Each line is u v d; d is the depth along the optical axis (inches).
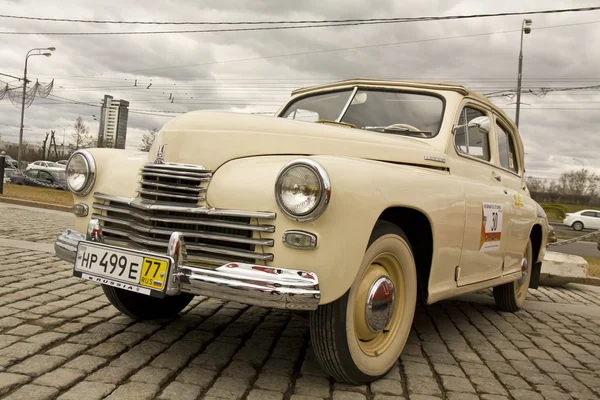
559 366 142.3
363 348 116.8
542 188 2234.3
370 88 167.8
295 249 99.4
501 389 120.7
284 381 113.7
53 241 288.2
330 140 118.9
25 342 123.3
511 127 207.9
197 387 106.0
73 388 100.8
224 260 103.8
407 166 129.4
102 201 126.4
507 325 189.9
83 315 150.5
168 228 110.1
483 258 161.6
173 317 157.9
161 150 118.6
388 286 118.7
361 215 104.0
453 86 161.5
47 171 1083.9
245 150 114.3
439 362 137.6
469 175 157.9
